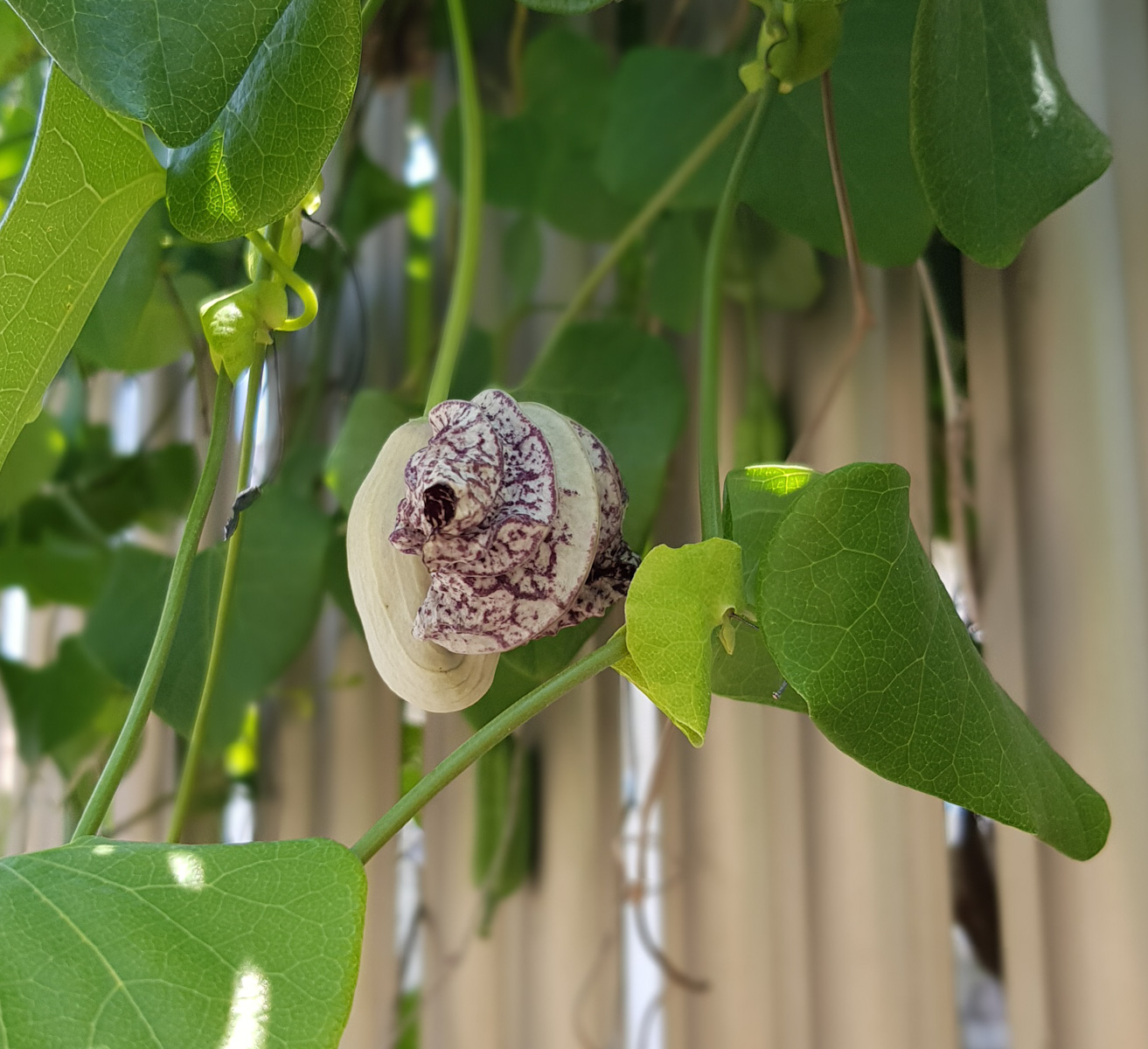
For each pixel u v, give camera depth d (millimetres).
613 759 525
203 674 370
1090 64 411
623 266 550
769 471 289
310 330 515
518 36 546
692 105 489
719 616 238
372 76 526
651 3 549
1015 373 429
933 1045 443
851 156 373
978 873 468
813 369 485
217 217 253
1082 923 416
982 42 301
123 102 220
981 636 440
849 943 460
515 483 238
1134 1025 397
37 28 217
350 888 203
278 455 366
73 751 563
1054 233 419
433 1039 542
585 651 433
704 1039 506
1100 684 409
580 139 542
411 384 542
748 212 465
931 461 458
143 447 566
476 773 527
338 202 509
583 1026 518
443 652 254
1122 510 409
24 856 213
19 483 588
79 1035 183
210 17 226
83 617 621
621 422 407
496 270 565
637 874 521
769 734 490
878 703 231
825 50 311
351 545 259
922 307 456
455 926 542
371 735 532
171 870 208
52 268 269
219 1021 187
